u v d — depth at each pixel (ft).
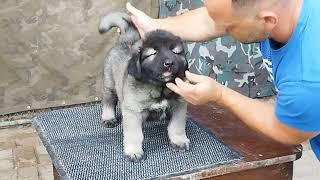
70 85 10.95
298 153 5.47
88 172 5.13
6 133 10.73
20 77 10.57
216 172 5.18
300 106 4.56
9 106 10.73
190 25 6.18
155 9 10.96
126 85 5.26
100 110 6.66
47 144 5.76
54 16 10.34
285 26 4.58
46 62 10.62
